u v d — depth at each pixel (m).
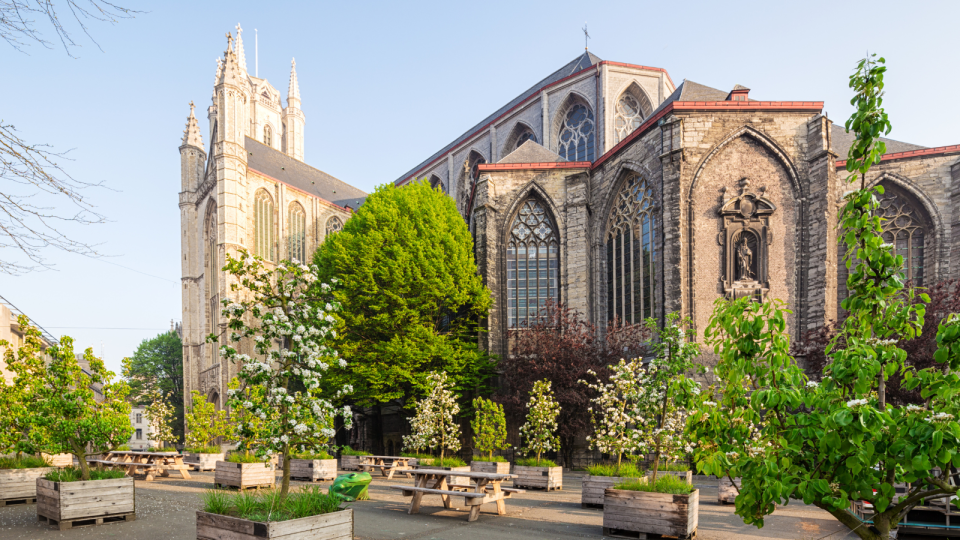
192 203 69.31
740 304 5.11
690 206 27.56
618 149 32.75
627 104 50.88
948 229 29.61
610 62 49.62
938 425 3.84
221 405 53.25
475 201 36.91
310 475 19.56
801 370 4.72
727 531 11.09
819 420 4.34
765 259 26.78
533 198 35.94
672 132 28.14
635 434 12.69
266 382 8.93
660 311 28.45
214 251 61.47
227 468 17.36
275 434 8.47
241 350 53.25
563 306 31.38
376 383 28.00
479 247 35.03
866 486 4.32
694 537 10.40
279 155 74.25
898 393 19.61
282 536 7.34
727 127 27.81
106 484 11.40
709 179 27.69
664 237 28.14
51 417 11.76
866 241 4.70
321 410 8.84
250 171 60.94
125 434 12.73
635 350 28.17
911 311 4.67
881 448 4.14
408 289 30.25
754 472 4.60
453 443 21.17
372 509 13.30
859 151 4.75
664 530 10.02
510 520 11.98
